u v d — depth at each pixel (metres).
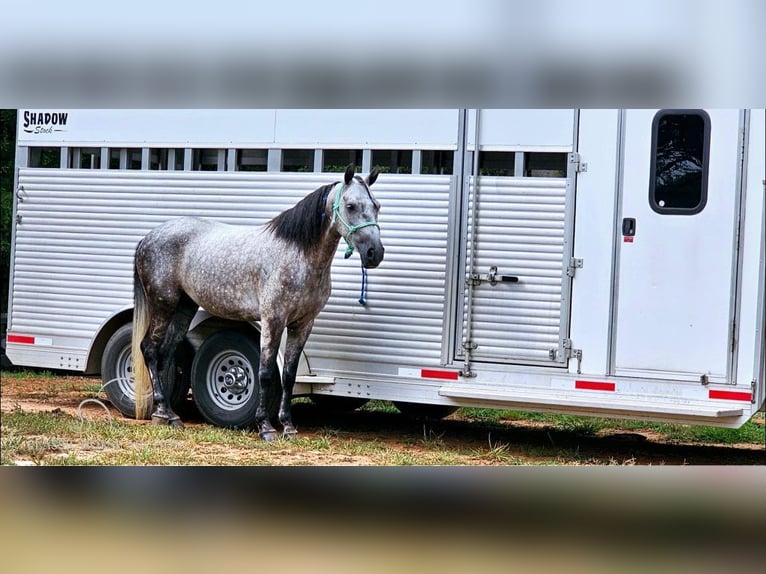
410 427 10.22
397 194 8.77
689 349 7.94
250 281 8.67
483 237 8.49
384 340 8.83
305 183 9.09
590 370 8.20
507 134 8.43
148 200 9.73
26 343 10.29
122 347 9.77
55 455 7.71
